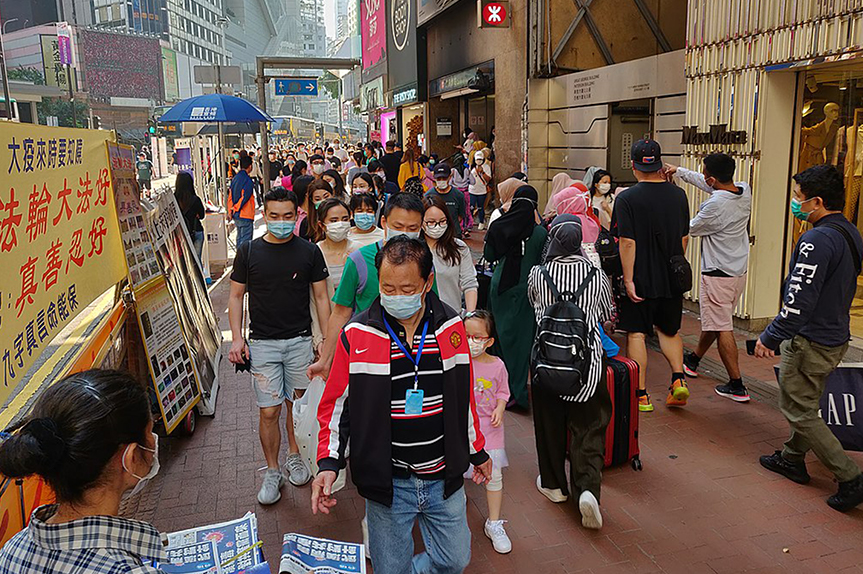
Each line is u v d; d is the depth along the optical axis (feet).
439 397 8.26
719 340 18.38
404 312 7.87
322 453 8.25
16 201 9.71
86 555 4.81
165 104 201.98
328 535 12.66
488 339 12.23
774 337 12.64
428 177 46.70
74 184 12.69
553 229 13.64
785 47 21.36
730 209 17.62
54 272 11.30
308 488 14.43
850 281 12.60
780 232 23.48
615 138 35.40
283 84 61.21
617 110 35.12
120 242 15.58
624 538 12.33
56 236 11.47
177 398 16.08
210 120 33.91
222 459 15.83
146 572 4.83
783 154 22.98
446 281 14.49
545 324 12.44
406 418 8.16
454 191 30.27
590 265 13.14
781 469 14.38
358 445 8.13
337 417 8.34
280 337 14.08
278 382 14.11
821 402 13.12
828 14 19.81
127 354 16.43
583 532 12.57
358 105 124.88
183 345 17.61
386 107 84.02
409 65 71.56
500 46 47.75
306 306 14.34
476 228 49.24
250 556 8.64
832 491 13.78
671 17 41.50
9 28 165.99
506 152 47.62
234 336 13.80
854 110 23.02
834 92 22.86
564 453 13.42
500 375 12.42
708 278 18.19
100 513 5.08
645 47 41.57
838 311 12.60
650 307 17.39
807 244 12.37
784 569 11.32
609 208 25.43
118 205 15.57
